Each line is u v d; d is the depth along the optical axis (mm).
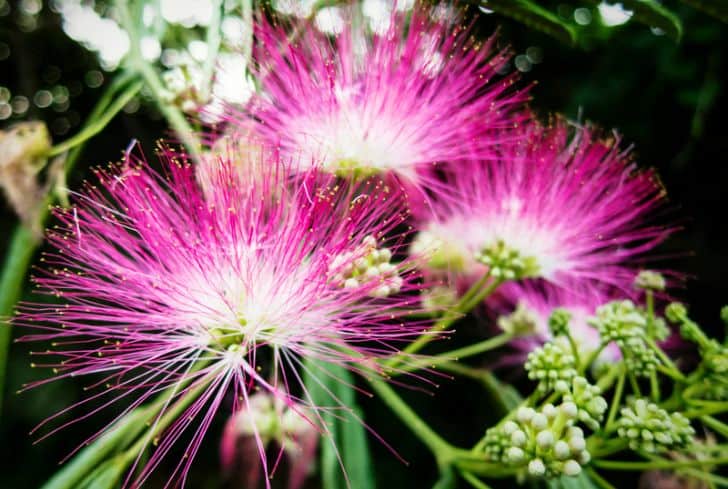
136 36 108
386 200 95
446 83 102
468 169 112
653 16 92
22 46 253
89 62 263
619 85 189
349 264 87
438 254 112
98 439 84
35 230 101
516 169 111
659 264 190
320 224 87
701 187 194
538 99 204
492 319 145
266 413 109
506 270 107
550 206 110
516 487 115
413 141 102
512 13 98
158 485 219
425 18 99
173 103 99
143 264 86
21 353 224
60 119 262
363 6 99
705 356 88
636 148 193
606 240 112
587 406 83
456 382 218
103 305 85
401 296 97
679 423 84
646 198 114
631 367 90
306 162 95
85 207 87
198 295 86
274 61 96
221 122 95
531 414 81
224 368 84
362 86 99
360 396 219
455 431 224
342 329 87
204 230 86
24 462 235
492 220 112
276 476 133
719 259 190
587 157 110
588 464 87
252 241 87
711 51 173
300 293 87
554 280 115
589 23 151
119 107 102
